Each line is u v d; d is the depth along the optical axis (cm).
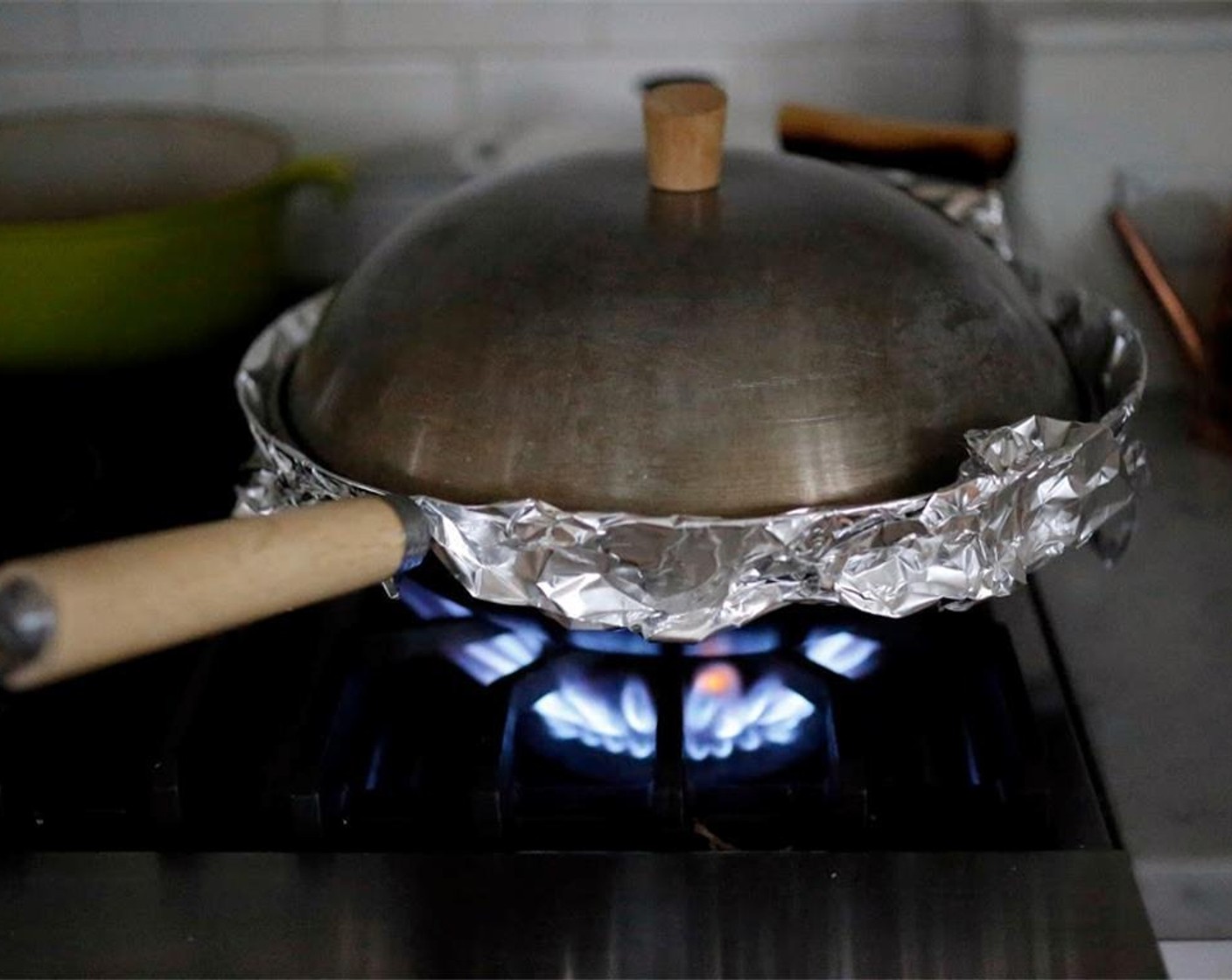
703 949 43
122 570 37
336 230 89
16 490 66
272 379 59
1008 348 51
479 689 53
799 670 50
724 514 46
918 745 50
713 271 48
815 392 47
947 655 52
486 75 85
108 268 70
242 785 49
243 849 47
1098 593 59
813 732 50
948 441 48
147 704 51
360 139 87
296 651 55
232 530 40
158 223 70
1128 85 71
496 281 50
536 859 46
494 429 47
